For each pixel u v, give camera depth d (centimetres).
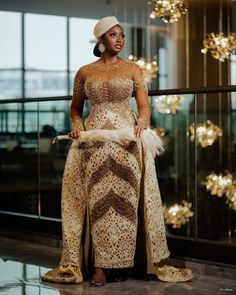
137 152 392
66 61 1202
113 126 389
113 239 385
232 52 571
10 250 502
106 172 387
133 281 398
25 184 918
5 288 382
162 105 621
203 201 739
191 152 977
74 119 409
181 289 376
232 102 869
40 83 1215
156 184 399
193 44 964
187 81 969
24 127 898
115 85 389
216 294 363
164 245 399
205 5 951
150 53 1148
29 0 1062
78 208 402
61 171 962
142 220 405
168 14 597
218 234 659
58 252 491
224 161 838
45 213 860
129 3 1068
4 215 565
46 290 377
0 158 923
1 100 570
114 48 395
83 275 405
